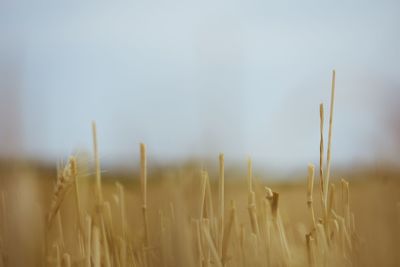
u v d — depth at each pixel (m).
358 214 1.31
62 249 1.20
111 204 1.27
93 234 1.17
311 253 1.21
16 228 1.09
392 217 1.27
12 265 1.09
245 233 1.25
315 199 1.41
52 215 1.14
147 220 1.18
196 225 1.17
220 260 1.18
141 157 1.16
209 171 1.19
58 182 1.15
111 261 1.20
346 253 1.25
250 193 1.23
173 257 1.13
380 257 1.25
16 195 1.09
